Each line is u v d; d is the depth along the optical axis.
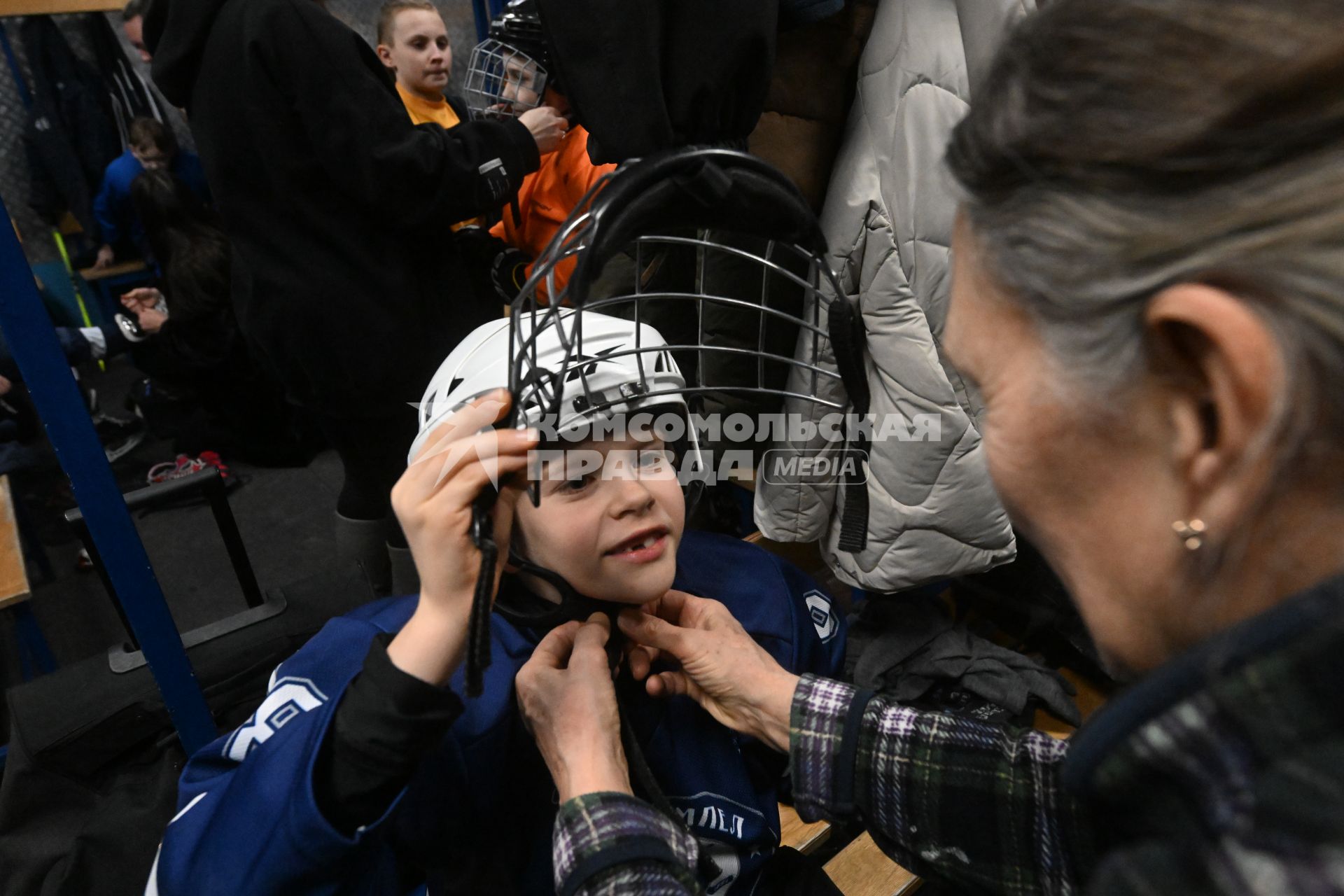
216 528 2.60
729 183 0.47
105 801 1.08
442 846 0.65
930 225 1.00
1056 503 0.33
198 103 1.19
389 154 1.14
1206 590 0.29
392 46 1.95
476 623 0.45
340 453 1.53
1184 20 0.25
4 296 0.96
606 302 0.56
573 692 0.61
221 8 1.14
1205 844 0.22
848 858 1.17
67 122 3.38
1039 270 0.28
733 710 0.72
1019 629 1.57
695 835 0.72
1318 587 0.22
